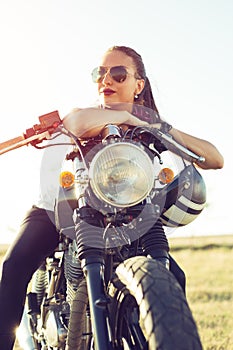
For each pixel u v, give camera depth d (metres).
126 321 3.23
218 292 13.34
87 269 3.41
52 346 4.42
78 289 3.86
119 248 3.57
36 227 4.25
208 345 7.82
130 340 3.23
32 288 5.18
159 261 3.38
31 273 4.22
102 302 3.22
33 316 5.06
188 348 2.78
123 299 3.20
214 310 10.77
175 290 2.99
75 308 3.87
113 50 4.34
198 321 9.64
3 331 4.09
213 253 24.45
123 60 4.31
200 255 24.09
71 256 4.04
